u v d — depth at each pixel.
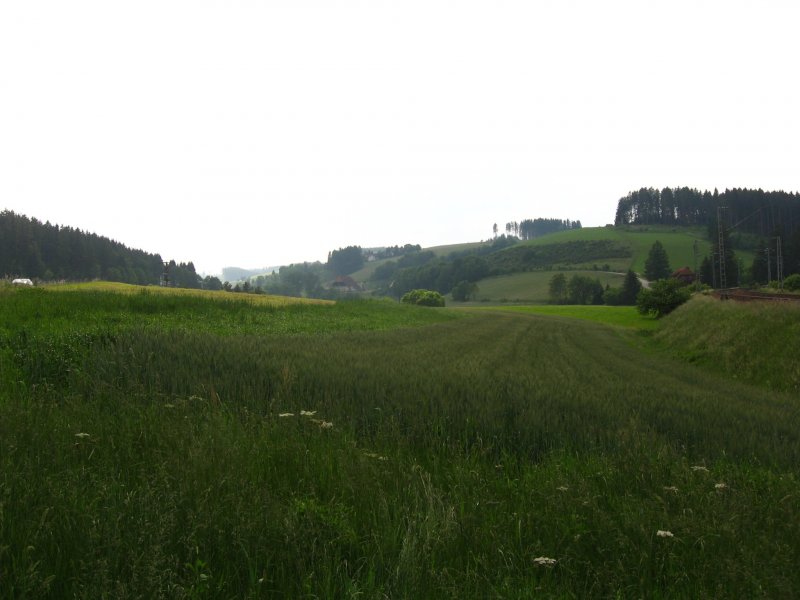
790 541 4.04
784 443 7.80
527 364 21.02
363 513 3.99
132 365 9.09
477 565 3.42
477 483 5.05
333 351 14.90
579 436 7.12
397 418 7.39
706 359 25.41
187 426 5.66
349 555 3.43
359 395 8.41
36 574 2.63
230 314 24.95
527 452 6.58
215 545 3.24
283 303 37.44
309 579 3.00
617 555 3.67
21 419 5.30
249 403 7.63
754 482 5.68
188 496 3.72
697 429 8.29
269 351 12.09
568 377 16.95
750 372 20.78
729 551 3.75
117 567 2.79
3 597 2.52
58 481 3.73
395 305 55.06
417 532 3.66
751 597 3.25
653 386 15.32
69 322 15.55
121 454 4.71
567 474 5.56
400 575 3.12
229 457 4.67
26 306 16.81
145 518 3.24
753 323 24.58
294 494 4.22
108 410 6.61
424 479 4.93
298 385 8.72
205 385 8.23
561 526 4.09
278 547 3.29
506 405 8.31
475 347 27.19
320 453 5.32
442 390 9.13
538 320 63.06
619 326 58.44
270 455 5.02
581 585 3.43
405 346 21.42
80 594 2.59
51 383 8.58
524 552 3.67
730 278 110.25
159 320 19.75
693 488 5.06
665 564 3.69
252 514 3.55
